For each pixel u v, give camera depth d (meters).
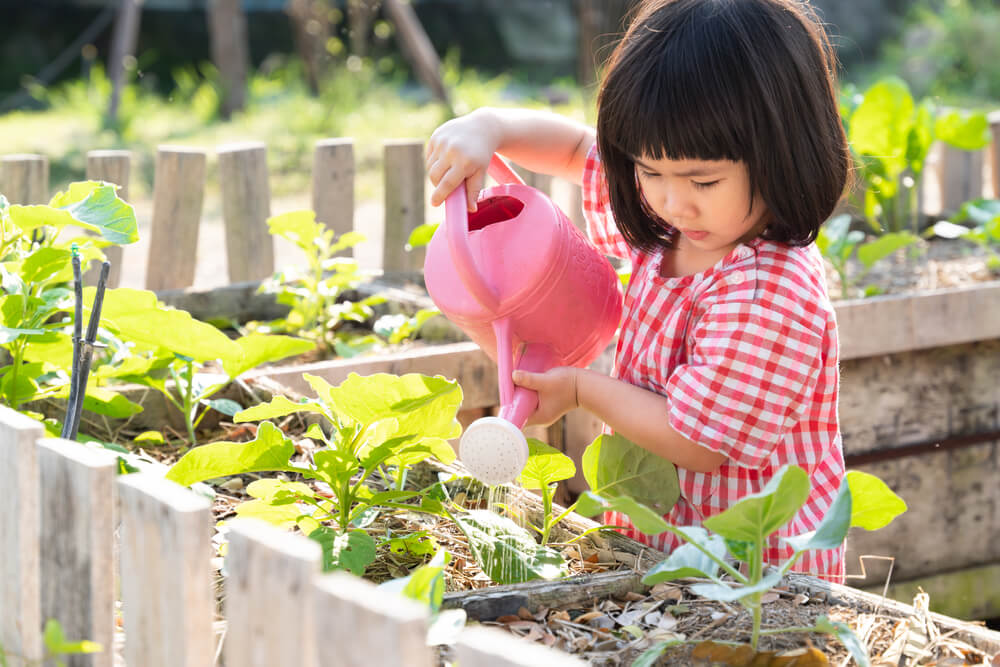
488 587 1.19
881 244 2.82
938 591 2.62
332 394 1.26
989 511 2.68
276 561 0.77
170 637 0.84
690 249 1.42
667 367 1.39
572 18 16.44
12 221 1.59
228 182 2.89
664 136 1.21
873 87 3.24
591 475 1.36
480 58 16.14
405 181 3.08
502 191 1.38
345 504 1.37
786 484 0.97
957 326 2.56
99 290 1.30
